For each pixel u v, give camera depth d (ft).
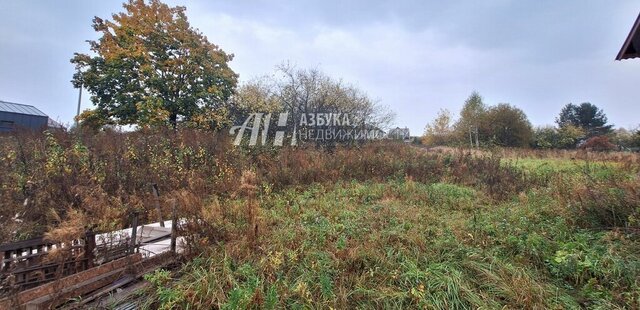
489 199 19.43
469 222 14.44
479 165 27.53
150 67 43.01
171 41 45.78
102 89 43.42
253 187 18.28
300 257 11.09
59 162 17.31
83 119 42.91
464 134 76.38
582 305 8.66
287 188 22.04
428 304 8.36
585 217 13.47
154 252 11.76
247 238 11.75
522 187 21.18
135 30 43.55
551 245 11.51
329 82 44.01
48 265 9.21
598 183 16.01
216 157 24.30
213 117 43.32
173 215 11.64
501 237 12.60
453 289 8.87
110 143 21.16
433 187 21.84
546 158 42.42
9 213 12.81
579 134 82.94
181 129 28.86
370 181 24.35
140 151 21.90
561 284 9.58
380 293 8.96
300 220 15.39
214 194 17.44
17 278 8.70
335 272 10.09
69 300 8.46
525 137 73.97
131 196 15.99
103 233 11.81
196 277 9.53
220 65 51.06
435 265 10.26
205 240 11.36
